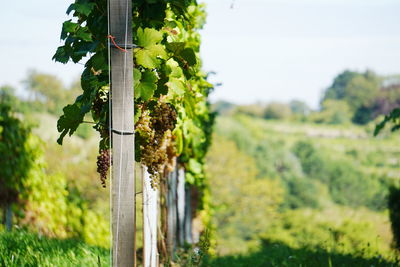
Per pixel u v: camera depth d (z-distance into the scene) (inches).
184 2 244.1
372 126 3191.4
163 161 231.5
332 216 2453.2
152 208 262.5
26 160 487.5
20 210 487.8
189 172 509.0
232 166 2384.4
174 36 246.8
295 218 2363.4
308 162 2691.9
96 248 347.9
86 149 1656.0
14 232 356.8
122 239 206.4
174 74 232.8
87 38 214.4
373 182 2640.3
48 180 502.0
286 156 2704.2
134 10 227.0
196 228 633.0
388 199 585.6
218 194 2333.9
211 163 2377.0
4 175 476.7
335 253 442.6
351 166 2669.8
